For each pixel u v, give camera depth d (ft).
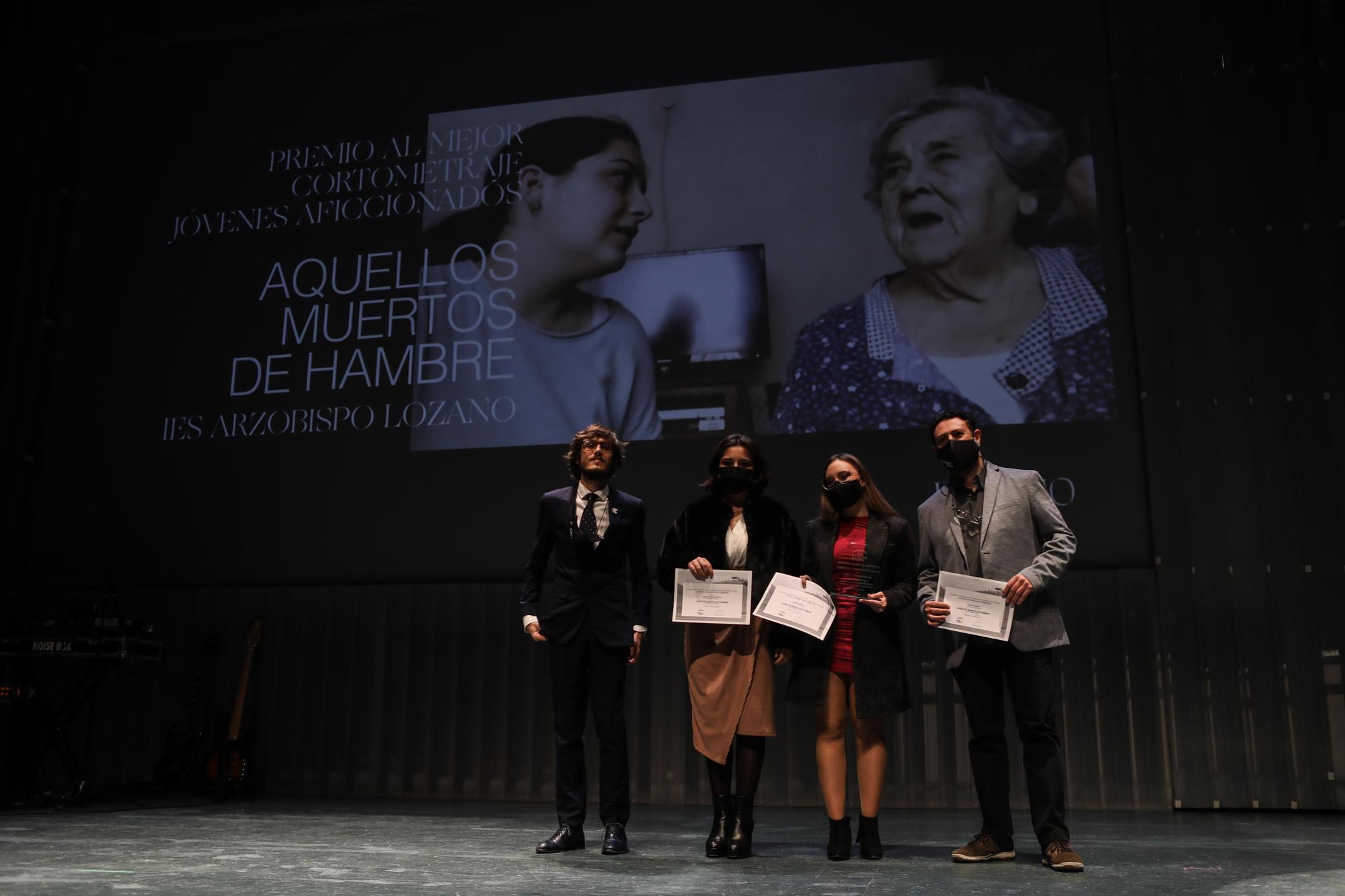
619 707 8.88
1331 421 14.52
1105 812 13.67
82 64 19.75
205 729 16.44
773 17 17.31
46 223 18.88
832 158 16.55
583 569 8.98
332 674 16.33
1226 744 13.96
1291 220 15.16
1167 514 14.62
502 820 11.93
